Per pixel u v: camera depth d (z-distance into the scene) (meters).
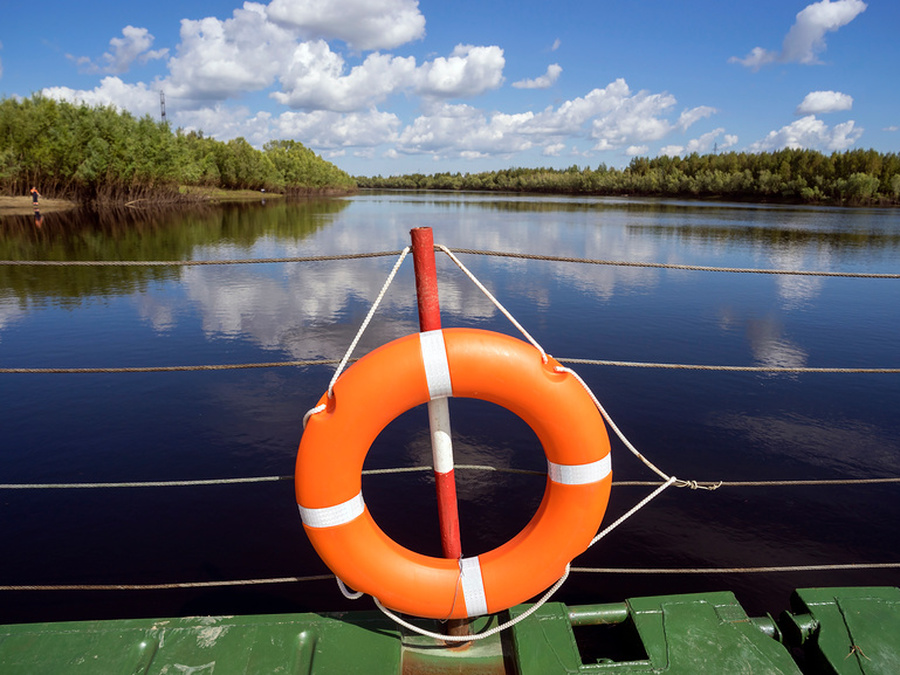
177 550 3.80
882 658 1.63
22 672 1.55
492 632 1.66
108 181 37.50
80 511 4.20
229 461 5.02
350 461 1.54
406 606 1.62
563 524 1.62
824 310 11.66
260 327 9.66
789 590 3.52
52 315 10.24
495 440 5.44
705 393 6.73
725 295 13.11
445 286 13.55
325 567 3.67
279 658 1.61
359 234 25.78
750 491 4.65
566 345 9.02
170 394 6.48
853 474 4.97
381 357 1.53
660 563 3.76
